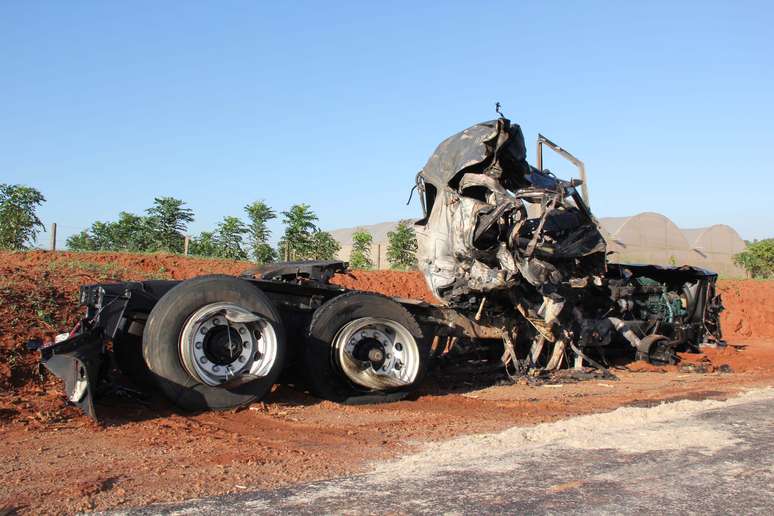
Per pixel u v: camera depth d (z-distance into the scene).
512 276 9.84
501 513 3.69
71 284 10.77
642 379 10.92
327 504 3.91
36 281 10.50
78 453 5.36
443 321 9.89
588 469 4.51
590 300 12.12
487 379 10.31
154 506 3.96
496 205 9.77
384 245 30.48
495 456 4.94
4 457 5.19
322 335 8.07
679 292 14.48
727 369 12.16
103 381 7.24
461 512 3.71
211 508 3.89
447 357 10.48
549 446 5.18
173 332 6.96
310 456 5.35
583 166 11.08
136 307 7.72
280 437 6.18
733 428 5.70
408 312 8.62
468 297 10.30
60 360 6.66
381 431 6.52
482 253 9.94
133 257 15.39
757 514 3.67
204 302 7.12
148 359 6.93
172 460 5.17
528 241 10.25
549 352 11.38
